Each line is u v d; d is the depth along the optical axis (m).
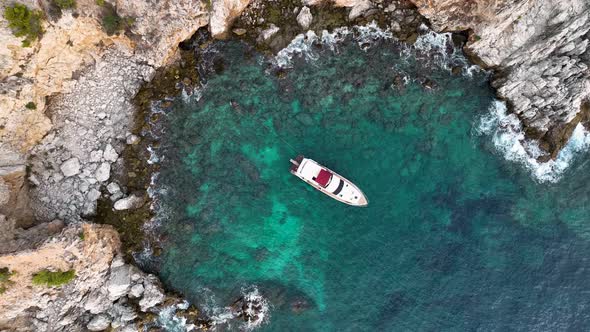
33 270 25.62
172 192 30.86
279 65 31.03
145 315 29.64
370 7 30.42
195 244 31.22
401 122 31.72
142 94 29.97
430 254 31.95
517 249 32.16
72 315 27.77
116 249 29.62
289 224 31.86
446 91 31.58
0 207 25.19
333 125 31.55
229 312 31.03
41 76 25.39
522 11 27.97
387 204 31.81
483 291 31.88
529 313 31.78
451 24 29.81
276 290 31.58
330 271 31.86
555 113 30.25
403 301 31.72
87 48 27.38
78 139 29.00
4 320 25.55
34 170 27.94
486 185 32.09
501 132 31.59
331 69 31.25
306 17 29.97
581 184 32.22
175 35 28.36
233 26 30.31
